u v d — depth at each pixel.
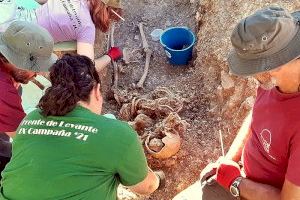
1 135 2.82
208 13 3.93
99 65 3.74
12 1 3.47
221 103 3.43
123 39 4.27
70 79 1.99
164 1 4.50
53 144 1.95
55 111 1.98
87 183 1.95
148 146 3.23
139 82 3.84
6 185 2.02
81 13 3.38
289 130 1.91
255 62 1.76
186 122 3.41
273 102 1.96
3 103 2.53
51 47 2.65
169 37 4.00
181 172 3.23
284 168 2.06
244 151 2.29
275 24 1.69
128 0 4.51
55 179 1.92
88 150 1.94
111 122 2.01
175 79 3.87
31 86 3.37
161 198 3.18
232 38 1.78
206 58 3.70
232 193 2.28
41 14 3.42
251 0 3.48
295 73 1.79
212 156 3.26
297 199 1.93
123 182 2.14
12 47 2.56
